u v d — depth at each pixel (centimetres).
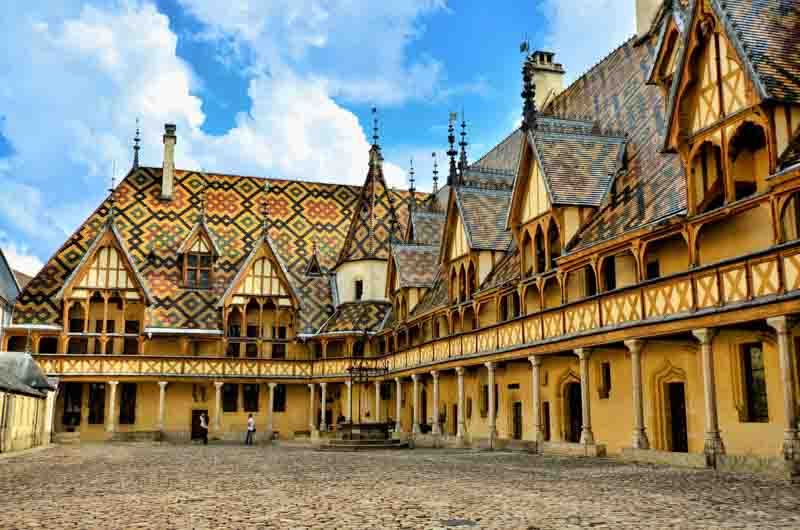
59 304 4741
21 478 1755
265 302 5044
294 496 1330
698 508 1098
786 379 1611
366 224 5422
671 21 2575
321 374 4900
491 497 1275
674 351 2305
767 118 1761
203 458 2581
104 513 1132
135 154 5706
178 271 5188
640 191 2498
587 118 3225
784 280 1628
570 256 2506
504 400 3397
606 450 2444
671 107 2042
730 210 1838
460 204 3528
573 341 2458
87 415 4675
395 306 4628
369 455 2742
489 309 3456
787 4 2011
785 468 1569
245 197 5781
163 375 4662
